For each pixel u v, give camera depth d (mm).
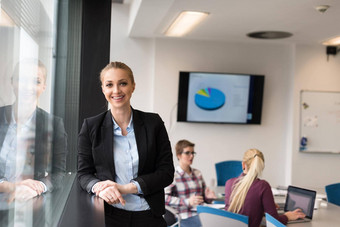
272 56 6445
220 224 2826
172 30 5535
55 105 2271
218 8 4293
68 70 3000
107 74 1728
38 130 1615
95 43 3064
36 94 1555
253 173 3145
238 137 6449
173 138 6293
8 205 1045
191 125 6336
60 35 2469
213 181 4691
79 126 2990
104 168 1799
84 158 1839
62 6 2541
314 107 6312
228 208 3262
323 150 6332
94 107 3027
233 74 6250
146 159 1802
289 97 6426
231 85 6262
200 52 6289
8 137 1048
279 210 3586
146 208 1873
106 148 1780
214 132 6398
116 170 1810
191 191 4004
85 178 1795
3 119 981
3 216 983
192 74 6160
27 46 1325
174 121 6273
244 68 6395
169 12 4562
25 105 1302
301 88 6289
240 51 6379
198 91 6207
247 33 5645
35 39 1503
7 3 1010
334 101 6344
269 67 6445
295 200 3398
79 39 3047
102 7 3080
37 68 1563
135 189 1719
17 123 1173
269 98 6477
